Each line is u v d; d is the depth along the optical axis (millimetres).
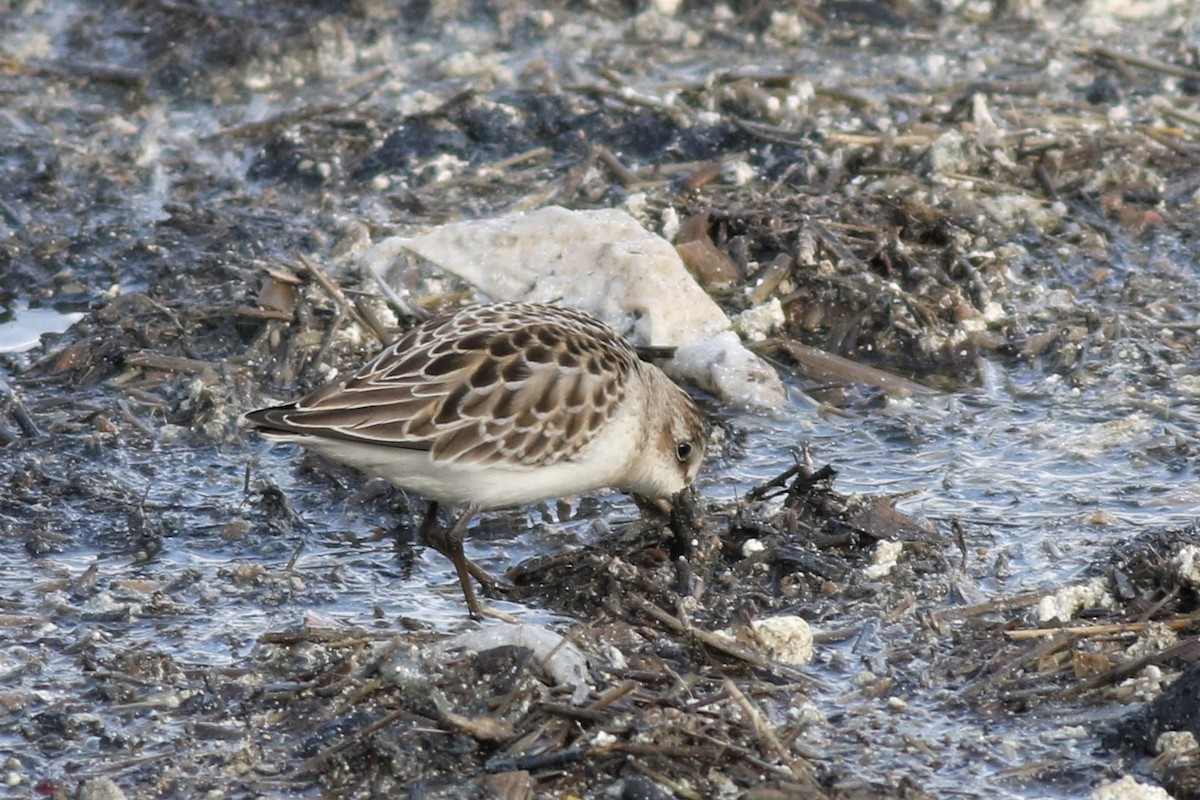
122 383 14125
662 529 11602
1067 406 13867
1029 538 11625
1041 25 21781
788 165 17438
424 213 16828
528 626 9711
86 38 20922
